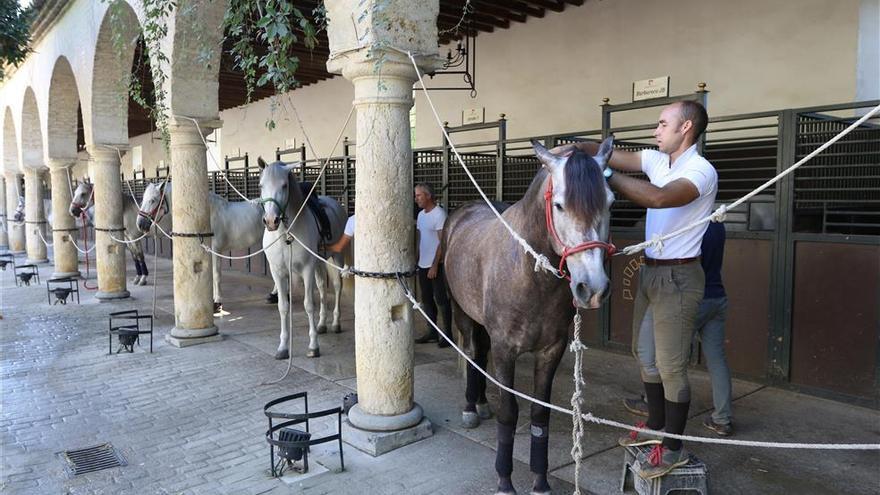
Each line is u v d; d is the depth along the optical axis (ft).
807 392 14.52
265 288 33.22
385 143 11.98
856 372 13.69
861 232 16.75
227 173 39.73
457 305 13.01
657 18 24.43
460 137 32.91
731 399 13.23
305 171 30.66
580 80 27.40
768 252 15.08
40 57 37.40
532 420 9.82
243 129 52.39
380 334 12.23
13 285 35.86
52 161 36.55
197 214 20.93
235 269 39.68
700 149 16.55
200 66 20.13
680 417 9.50
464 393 15.42
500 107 31.04
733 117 15.69
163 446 12.37
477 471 11.03
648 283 9.59
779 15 20.89
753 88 21.75
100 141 28.89
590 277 6.99
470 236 11.36
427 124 34.99
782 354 14.89
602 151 8.07
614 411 13.96
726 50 22.43
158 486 10.65
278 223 17.34
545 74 28.78
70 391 15.92
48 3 32.04
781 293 14.83
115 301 29.89
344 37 11.84
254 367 18.06
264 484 10.65
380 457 11.68
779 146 14.76
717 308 11.92
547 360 9.53
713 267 11.79
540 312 8.94
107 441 12.65
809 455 11.45
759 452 11.59
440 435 12.72
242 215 27.25
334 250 18.93
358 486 10.52
